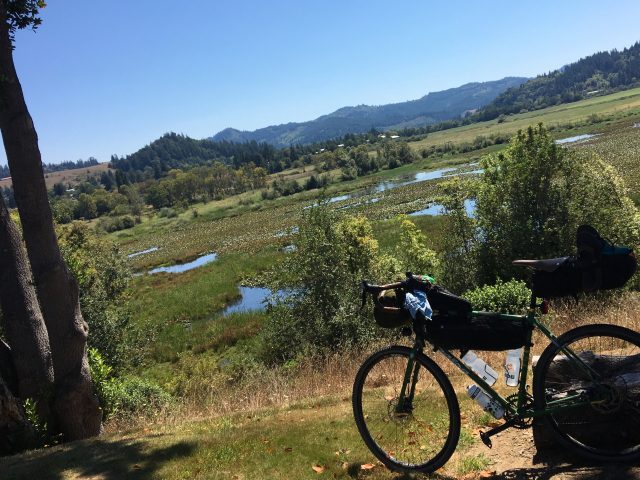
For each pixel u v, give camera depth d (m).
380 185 90.50
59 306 7.17
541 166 13.91
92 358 8.67
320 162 169.75
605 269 2.75
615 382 2.94
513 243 14.23
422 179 84.62
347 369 9.56
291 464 3.91
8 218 7.38
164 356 18.34
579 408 3.06
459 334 3.05
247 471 3.93
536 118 179.88
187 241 64.44
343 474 3.54
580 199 13.88
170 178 168.88
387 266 16.55
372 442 3.56
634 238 13.28
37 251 7.04
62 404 7.12
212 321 21.38
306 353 13.76
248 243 47.72
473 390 3.16
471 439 3.66
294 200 94.50
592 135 88.81
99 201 144.88
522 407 3.05
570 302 10.16
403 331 3.29
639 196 27.11
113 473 4.39
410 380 3.45
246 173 150.75
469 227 15.82
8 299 7.21
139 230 99.75
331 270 15.36
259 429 5.07
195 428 5.99
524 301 9.97
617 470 2.86
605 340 3.29
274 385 8.78
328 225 16.03
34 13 7.25
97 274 16.14
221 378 14.09
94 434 7.40
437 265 16.38
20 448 6.46
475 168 80.25
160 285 33.25
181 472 4.12
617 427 2.99
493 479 3.07
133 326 16.91
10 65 6.78
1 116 6.79
